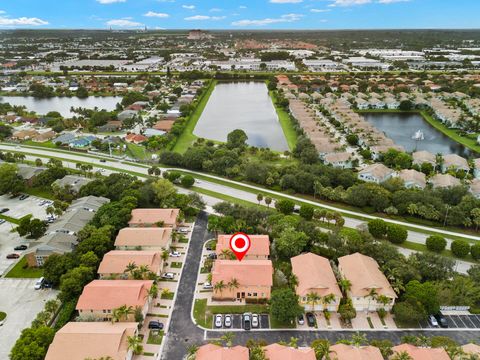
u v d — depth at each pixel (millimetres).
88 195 156250
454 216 138875
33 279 111812
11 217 148250
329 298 96688
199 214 150375
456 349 80500
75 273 102438
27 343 81500
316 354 81250
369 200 154375
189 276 113500
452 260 109562
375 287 97438
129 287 97750
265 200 153750
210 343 86938
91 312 95062
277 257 121125
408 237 135125
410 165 194750
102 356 79250
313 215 142125
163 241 122812
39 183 171250
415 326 94875
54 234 122250
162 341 90062
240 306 101812
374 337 91562
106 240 118938
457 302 99812
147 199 151750
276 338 91438
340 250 118250
